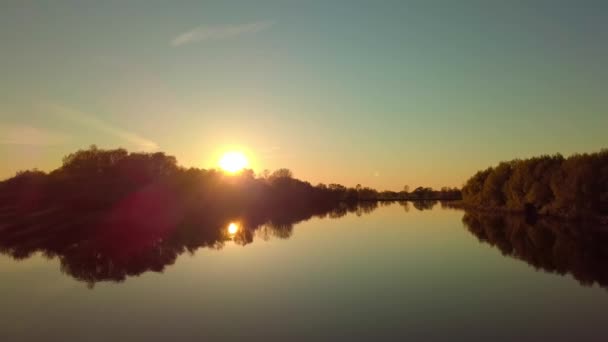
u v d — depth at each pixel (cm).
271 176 19888
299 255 4497
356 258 4284
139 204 10644
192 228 7700
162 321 2370
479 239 5791
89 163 11056
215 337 2105
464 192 14962
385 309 2525
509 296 2822
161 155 13300
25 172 10750
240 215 11694
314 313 2459
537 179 9575
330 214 12169
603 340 2028
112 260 4384
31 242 5991
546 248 4916
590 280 3291
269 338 2073
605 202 7525
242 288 3072
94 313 2552
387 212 13050
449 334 2109
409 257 4322
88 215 9350
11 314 2558
